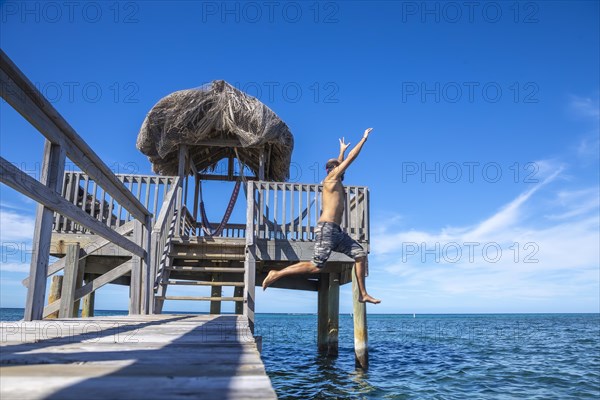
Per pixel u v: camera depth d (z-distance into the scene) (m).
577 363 12.40
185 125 11.41
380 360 12.55
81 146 4.32
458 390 8.06
